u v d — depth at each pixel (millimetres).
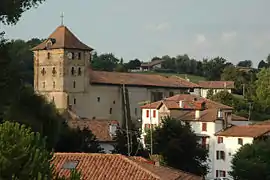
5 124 28031
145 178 44688
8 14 63312
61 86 194250
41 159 27516
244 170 110500
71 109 195250
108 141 122438
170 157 117562
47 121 80625
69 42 197250
